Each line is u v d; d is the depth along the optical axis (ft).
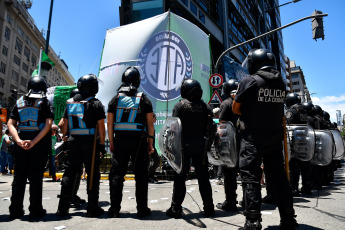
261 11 127.24
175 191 8.79
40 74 27.32
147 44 24.18
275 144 7.18
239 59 85.87
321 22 29.76
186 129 9.04
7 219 8.48
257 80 7.08
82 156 9.37
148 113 9.48
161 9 48.32
